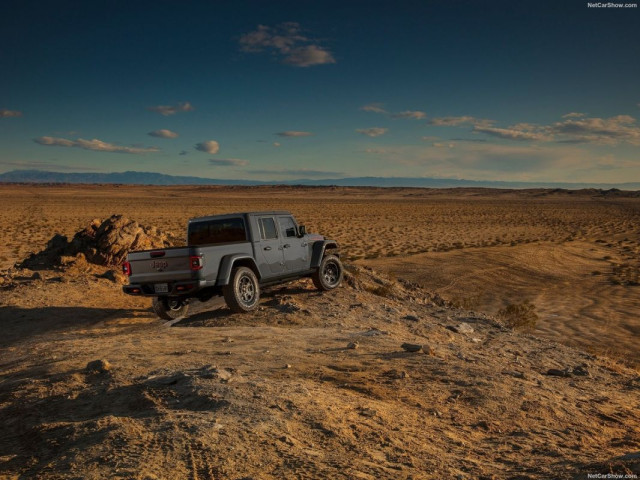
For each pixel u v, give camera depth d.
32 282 15.09
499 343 10.89
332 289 13.80
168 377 5.89
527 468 4.08
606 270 37.44
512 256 40.72
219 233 11.70
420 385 6.38
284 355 7.52
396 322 11.25
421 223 81.88
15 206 101.50
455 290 29.17
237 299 10.80
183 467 3.72
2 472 3.89
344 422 4.78
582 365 9.91
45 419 5.01
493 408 5.81
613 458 3.96
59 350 8.27
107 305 13.47
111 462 3.79
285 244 12.24
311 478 3.63
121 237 17.78
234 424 4.51
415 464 4.04
